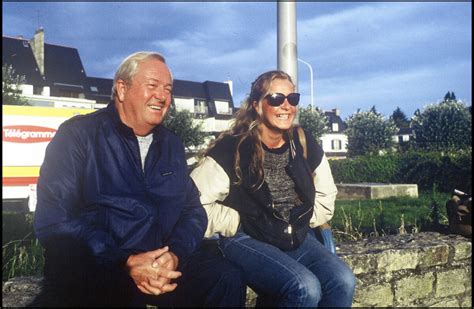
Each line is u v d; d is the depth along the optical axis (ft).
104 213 7.34
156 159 7.97
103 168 7.43
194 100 235.61
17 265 12.41
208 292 7.65
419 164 56.13
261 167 8.73
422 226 16.01
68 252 6.95
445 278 11.65
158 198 7.79
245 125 9.31
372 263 10.58
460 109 115.34
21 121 49.67
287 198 9.03
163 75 8.02
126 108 8.02
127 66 7.95
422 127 118.93
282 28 15.12
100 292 7.31
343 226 17.84
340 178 69.15
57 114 51.60
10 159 49.11
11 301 7.93
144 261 6.99
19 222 22.70
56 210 7.03
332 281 8.24
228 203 8.90
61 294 7.59
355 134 163.94
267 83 9.21
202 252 8.48
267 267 8.20
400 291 10.92
